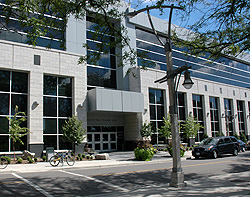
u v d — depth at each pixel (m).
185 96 33.34
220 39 12.45
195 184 9.65
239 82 44.72
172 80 9.44
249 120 43.59
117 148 28.36
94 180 11.02
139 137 27.22
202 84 35.88
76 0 11.85
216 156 21.16
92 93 23.52
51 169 14.73
